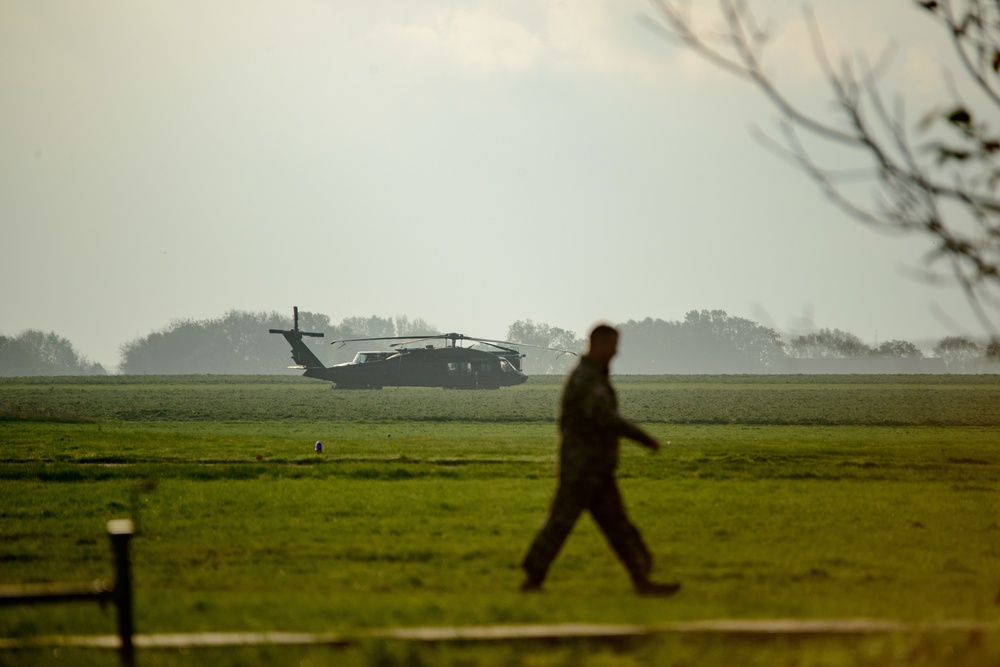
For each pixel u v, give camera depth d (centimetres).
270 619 2903
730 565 4291
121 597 2411
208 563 4312
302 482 7481
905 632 2517
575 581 3875
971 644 2417
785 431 15738
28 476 7662
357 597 3391
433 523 5459
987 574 4144
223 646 2525
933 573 4150
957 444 12181
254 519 5634
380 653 2373
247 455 9669
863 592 3675
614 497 3553
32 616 3141
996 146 1981
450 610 2962
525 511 5953
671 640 2495
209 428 15612
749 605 3177
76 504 6206
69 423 16875
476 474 8012
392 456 9494
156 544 4809
